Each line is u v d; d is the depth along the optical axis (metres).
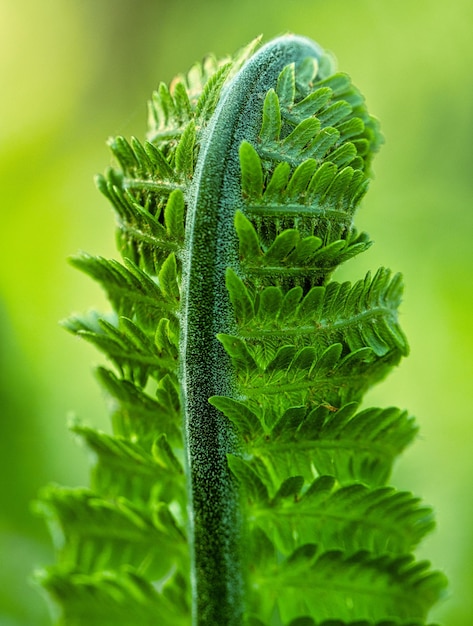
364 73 0.47
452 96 0.46
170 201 0.16
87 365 0.35
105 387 0.18
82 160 0.45
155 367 0.17
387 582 0.17
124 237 0.17
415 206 0.44
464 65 0.46
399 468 0.32
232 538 0.17
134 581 0.18
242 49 0.17
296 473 0.17
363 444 0.17
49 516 0.18
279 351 0.16
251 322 0.16
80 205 0.42
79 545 0.18
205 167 0.16
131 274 0.17
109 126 0.46
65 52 0.46
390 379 0.36
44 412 0.33
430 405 0.36
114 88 0.47
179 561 0.18
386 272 0.17
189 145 0.16
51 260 0.39
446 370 0.37
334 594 0.17
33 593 0.26
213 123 0.16
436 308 0.39
